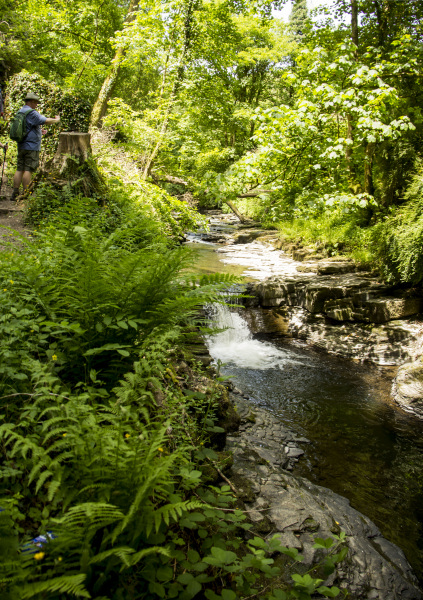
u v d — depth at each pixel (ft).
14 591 3.84
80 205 10.41
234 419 16.40
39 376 6.19
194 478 6.32
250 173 31.48
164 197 32.37
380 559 10.21
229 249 51.26
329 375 25.36
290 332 31.83
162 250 10.85
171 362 11.32
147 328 8.50
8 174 27.58
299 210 33.71
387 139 37.45
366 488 15.03
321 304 30.86
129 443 5.50
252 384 23.16
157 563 5.38
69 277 8.45
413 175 34.24
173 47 43.91
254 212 81.30
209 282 9.43
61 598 4.39
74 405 5.72
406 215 30.94
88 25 60.70
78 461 5.20
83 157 21.45
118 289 7.92
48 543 4.53
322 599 8.52
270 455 15.15
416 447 18.26
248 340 30.42
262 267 40.65
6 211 21.01
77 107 36.14
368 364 27.20
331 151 31.83
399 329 27.53
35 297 8.13
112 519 4.60
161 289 8.72
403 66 32.22
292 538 9.52
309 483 13.26
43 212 19.29
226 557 5.63
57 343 7.97
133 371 8.00
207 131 73.15
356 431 19.19
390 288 30.55
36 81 36.06
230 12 47.39
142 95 80.33
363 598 8.98
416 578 10.47
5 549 4.30
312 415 20.26
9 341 6.69
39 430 5.97
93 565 4.86
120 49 49.21
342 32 42.09
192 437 9.03
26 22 59.06
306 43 44.06
